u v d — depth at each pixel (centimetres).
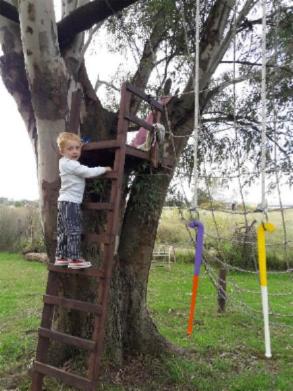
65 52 434
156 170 458
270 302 962
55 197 423
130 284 500
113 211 357
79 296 453
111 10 400
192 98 507
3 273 1367
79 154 378
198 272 341
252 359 568
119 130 364
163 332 683
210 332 692
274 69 563
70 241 362
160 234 1680
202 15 581
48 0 375
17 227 1973
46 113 404
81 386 353
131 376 467
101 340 351
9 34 448
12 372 486
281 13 557
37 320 734
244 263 1377
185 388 455
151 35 613
